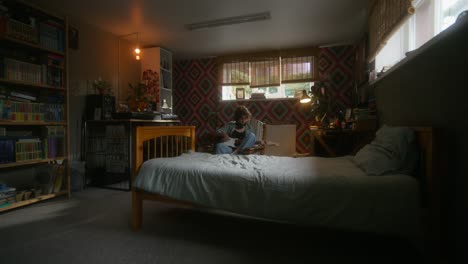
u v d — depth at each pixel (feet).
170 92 15.29
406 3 5.80
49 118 8.43
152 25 11.44
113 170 10.74
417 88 5.56
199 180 5.26
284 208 4.49
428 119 4.98
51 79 8.57
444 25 5.74
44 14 8.86
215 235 5.79
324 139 12.17
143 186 5.77
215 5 9.53
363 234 5.81
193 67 17.30
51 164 8.95
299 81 15.01
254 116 16.21
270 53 15.38
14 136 7.55
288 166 5.57
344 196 4.17
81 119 10.91
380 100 8.80
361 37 12.66
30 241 5.49
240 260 4.70
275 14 10.33
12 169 8.52
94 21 10.91
